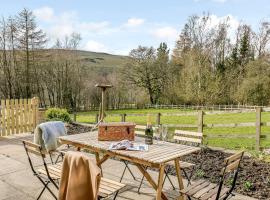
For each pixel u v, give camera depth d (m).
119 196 4.52
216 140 13.80
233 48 39.84
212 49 37.06
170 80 43.34
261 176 5.52
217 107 34.28
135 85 42.72
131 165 6.09
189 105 38.44
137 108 42.75
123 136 4.41
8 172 5.56
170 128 17.33
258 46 39.16
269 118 24.41
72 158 3.02
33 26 34.53
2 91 34.34
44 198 4.43
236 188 4.93
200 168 6.02
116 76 41.72
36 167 5.88
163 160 3.44
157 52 45.03
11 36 33.94
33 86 35.78
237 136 8.13
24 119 9.58
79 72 39.66
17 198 4.42
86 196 2.98
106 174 5.53
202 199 3.32
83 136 4.71
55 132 5.68
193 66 36.00
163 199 3.90
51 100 38.22
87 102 40.06
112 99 41.88
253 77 34.34
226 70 38.12
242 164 6.28
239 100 35.09
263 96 33.59
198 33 36.59
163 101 43.31
